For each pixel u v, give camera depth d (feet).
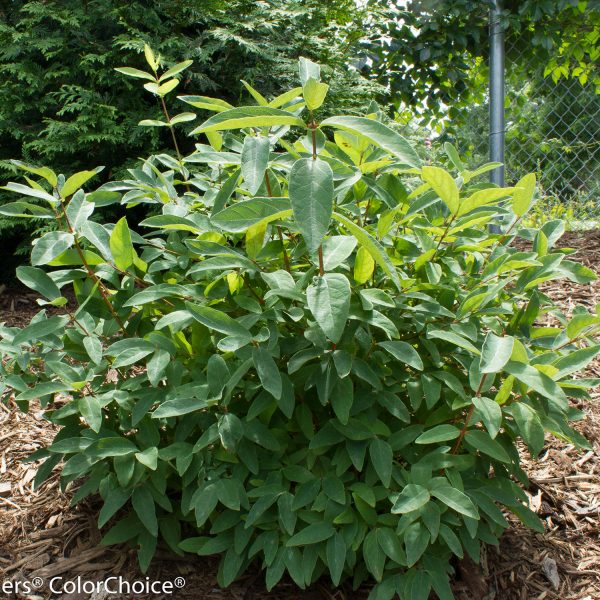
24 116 15.85
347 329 5.24
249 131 6.03
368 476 5.47
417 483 5.09
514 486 5.73
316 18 18.88
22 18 16.39
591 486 7.52
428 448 5.74
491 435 4.76
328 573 6.17
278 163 5.38
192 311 4.89
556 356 5.20
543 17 16.56
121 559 6.39
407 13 18.70
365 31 19.71
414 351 5.09
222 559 5.85
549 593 6.06
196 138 15.83
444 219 6.07
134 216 16.02
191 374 5.75
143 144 15.71
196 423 5.70
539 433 4.95
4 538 6.75
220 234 5.65
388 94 19.62
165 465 5.63
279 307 5.29
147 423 5.72
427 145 18.60
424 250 5.83
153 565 6.31
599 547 6.63
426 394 5.34
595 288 11.82
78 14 15.39
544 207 16.60
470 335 5.46
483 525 5.65
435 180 5.16
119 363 5.30
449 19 17.69
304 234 3.93
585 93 17.40
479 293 5.74
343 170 5.20
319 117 15.64
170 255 6.24
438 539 5.53
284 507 5.31
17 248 15.03
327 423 5.47
